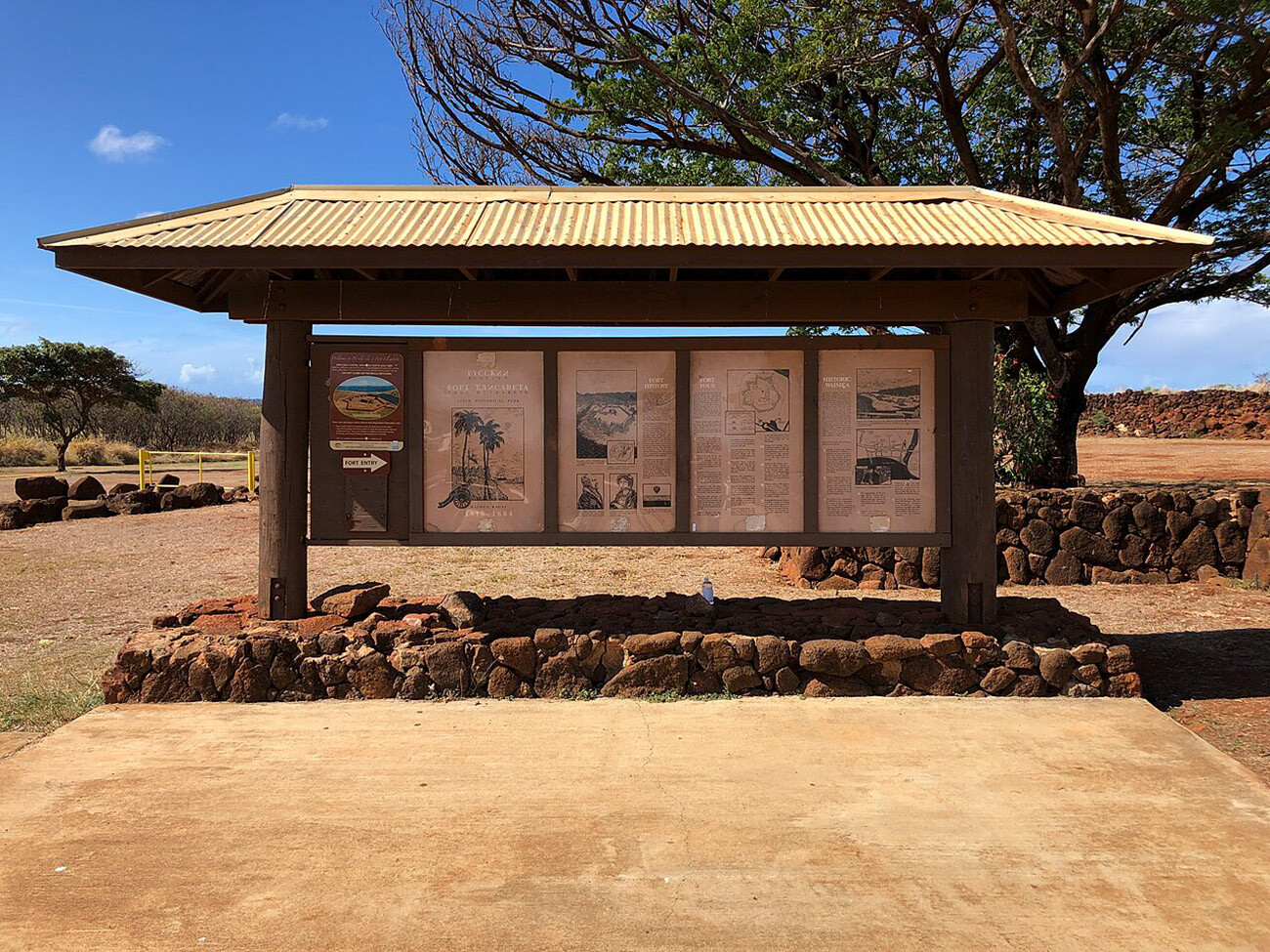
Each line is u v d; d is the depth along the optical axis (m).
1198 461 23.28
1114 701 4.93
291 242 4.70
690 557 10.82
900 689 5.07
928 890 2.95
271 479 5.47
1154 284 12.40
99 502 16.14
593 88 13.08
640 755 4.17
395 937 2.69
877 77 12.41
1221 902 2.87
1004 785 3.79
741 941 2.67
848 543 5.54
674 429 5.57
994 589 5.46
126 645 5.07
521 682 5.11
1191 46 10.59
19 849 3.25
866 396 5.54
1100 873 3.05
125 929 2.73
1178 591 8.56
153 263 4.72
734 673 5.09
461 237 4.82
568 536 5.58
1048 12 10.63
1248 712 4.86
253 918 2.79
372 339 5.54
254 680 5.01
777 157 13.90
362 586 5.93
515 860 3.16
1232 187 11.68
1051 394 12.09
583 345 5.54
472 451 5.58
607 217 5.37
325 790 3.77
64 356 31.41
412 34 14.88
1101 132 10.52
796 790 3.76
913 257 4.72
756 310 5.50
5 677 5.61
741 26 11.92
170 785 3.82
